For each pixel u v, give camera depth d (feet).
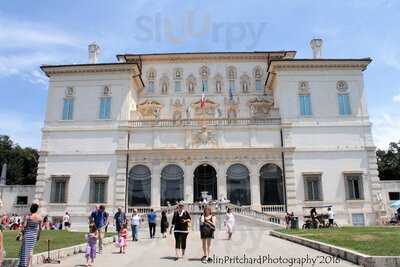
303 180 143.02
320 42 171.53
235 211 130.00
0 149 254.06
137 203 144.05
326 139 148.05
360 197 141.79
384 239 62.23
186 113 173.06
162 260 54.49
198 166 147.54
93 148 150.10
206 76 179.42
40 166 148.87
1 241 36.52
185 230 56.70
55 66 158.30
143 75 180.45
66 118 155.02
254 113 171.94
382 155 255.91
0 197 161.68
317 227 115.65
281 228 113.60
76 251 64.75
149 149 147.13
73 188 145.79
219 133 149.28
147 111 173.88
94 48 172.76
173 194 144.36
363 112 151.43
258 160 146.30
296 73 156.25
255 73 179.73
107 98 156.66
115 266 50.06
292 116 151.02
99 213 65.36
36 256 51.93
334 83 155.02
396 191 158.10
